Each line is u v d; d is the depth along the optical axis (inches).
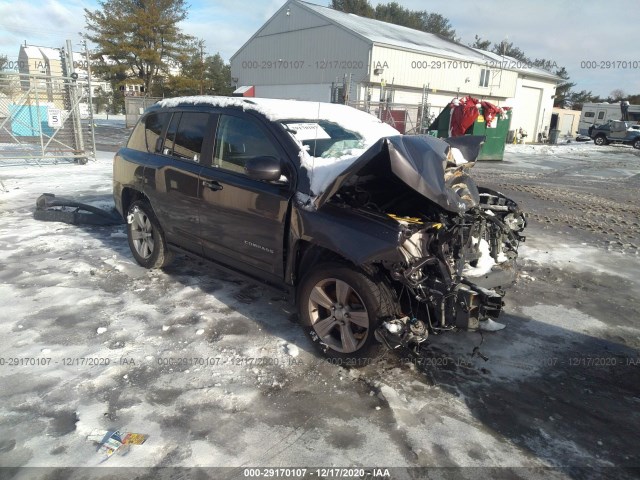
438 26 2544.3
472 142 166.2
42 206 288.8
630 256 260.7
